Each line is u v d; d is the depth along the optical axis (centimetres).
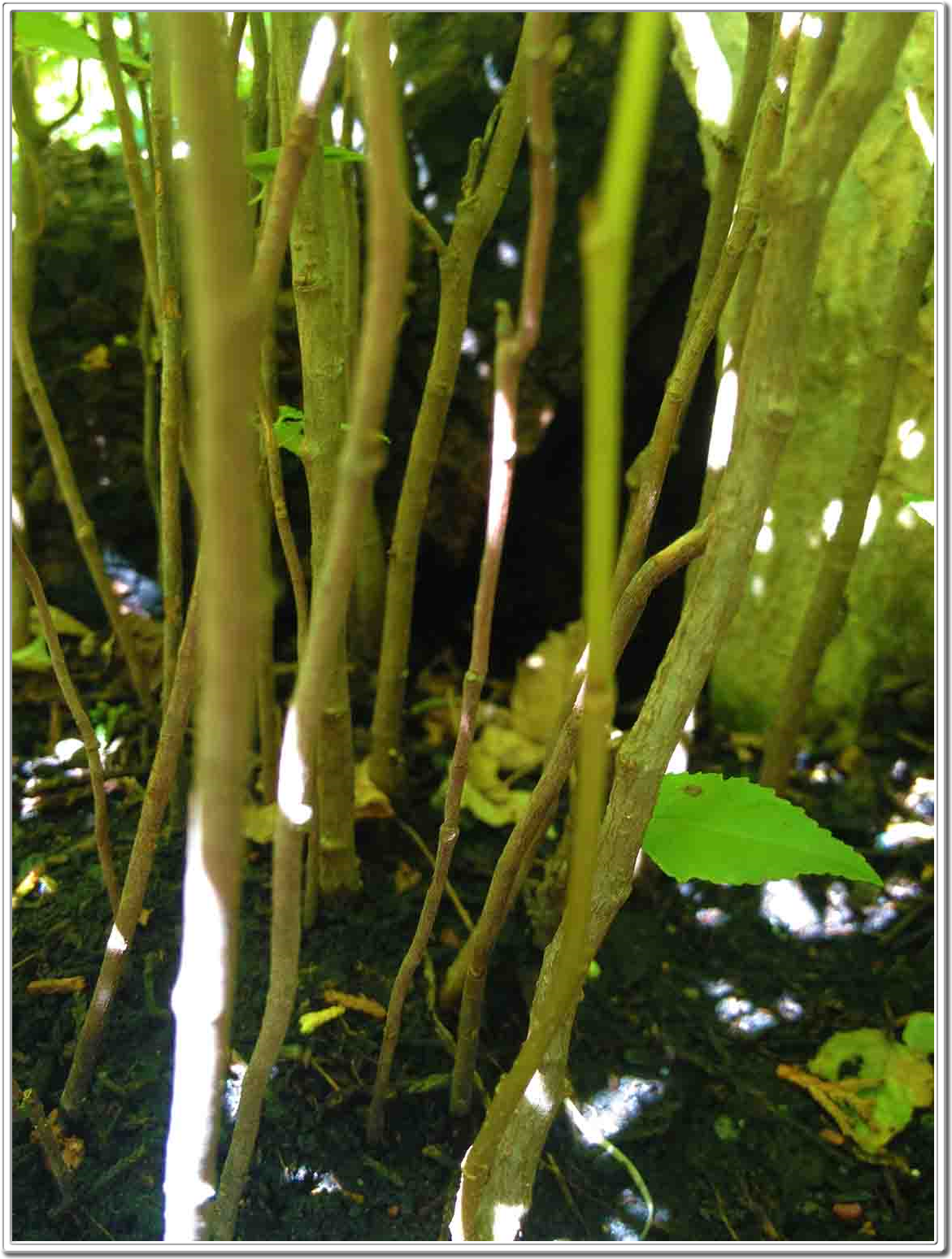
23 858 116
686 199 140
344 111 100
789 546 143
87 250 141
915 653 142
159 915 109
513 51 136
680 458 150
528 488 152
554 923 106
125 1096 93
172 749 75
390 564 117
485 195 94
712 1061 104
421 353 143
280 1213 87
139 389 145
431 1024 102
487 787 135
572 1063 102
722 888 123
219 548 38
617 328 29
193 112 33
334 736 104
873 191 128
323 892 113
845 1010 109
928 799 135
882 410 110
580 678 67
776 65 66
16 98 105
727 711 153
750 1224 90
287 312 138
